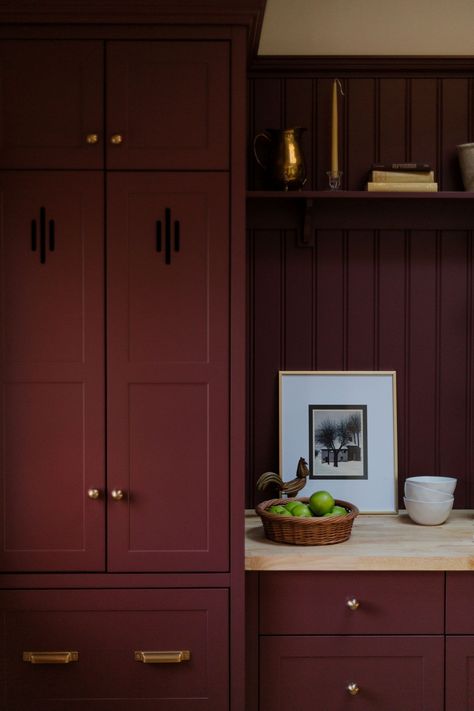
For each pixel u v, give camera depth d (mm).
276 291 2480
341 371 2480
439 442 2498
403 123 2484
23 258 1953
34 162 1946
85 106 1945
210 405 1960
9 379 1954
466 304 2492
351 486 2473
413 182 2322
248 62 2447
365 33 2457
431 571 2014
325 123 2480
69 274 1954
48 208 1953
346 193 2273
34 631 1956
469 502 2506
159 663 1956
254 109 2475
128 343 1958
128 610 1957
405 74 2479
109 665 1955
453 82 2482
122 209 1951
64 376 1957
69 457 1961
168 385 1963
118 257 1953
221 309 1957
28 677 1954
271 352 2484
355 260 2484
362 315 2494
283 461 2465
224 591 1957
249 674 2014
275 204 2467
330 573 2008
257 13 1923
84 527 1956
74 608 1953
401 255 2486
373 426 2484
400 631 2014
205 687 1961
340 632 2014
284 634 2012
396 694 2021
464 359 2498
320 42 2457
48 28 1937
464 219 2475
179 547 1962
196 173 1951
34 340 1954
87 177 1952
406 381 2500
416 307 2494
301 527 2049
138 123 1946
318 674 2020
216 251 1954
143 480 1961
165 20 1925
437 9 2449
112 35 1938
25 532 1955
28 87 1940
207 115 1948
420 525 2320
